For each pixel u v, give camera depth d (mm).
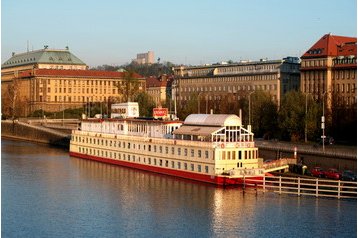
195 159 120062
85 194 109188
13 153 184625
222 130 117312
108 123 157000
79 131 170375
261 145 157375
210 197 103500
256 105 199000
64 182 122312
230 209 94688
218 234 82375
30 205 101000
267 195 104188
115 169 141750
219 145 115000
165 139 129750
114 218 91562
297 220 87625
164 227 86062
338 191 99438
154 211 95000
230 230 83938
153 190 111375
